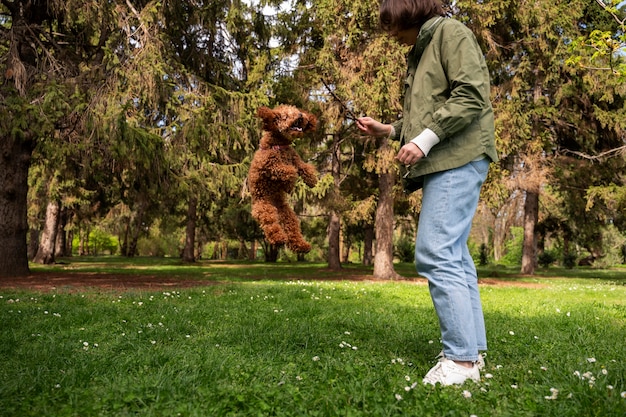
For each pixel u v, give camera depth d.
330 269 20.78
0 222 12.28
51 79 10.59
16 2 11.43
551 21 14.88
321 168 18.03
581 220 21.19
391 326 4.61
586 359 2.97
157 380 2.54
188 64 13.70
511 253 34.53
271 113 2.90
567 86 16.95
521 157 16.92
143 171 12.14
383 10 2.80
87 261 26.39
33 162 14.78
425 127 2.64
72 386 2.53
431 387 2.42
